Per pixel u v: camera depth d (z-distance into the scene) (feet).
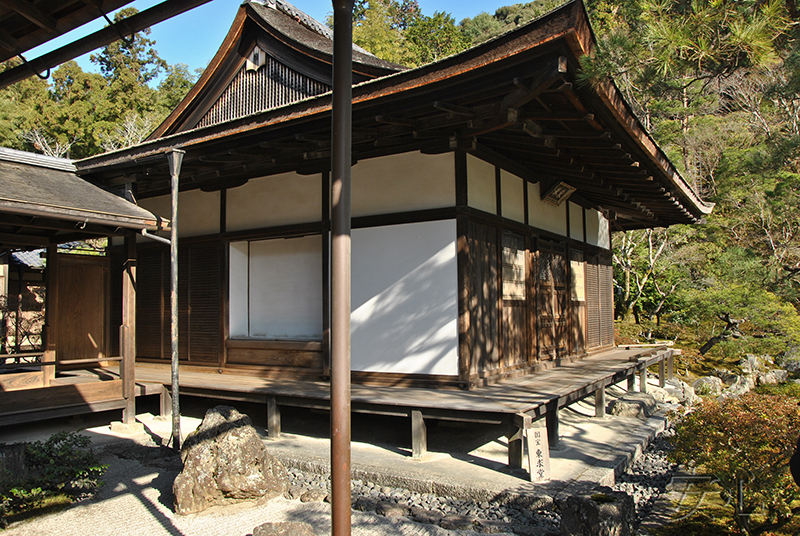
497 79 14.48
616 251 58.44
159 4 8.43
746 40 8.97
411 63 92.99
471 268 20.26
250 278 26.63
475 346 20.15
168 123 31.12
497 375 21.26
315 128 18.99
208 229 26.89
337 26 7.63
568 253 30.89
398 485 14.90
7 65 67.10
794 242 49.55
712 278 53.01
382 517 13.10
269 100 27.20
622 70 11.10
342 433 7.39
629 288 59.31
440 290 20.10
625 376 26.61
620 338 48.83
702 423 14.10
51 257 22.02
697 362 50.67
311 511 13.28
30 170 22.40
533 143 18.93
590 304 34.42
